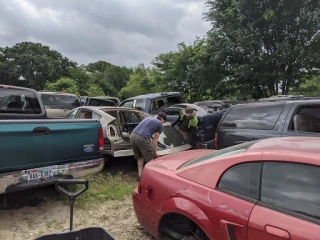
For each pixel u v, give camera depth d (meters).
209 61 13.91
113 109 6.61
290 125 4.22
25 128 3.58
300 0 11.23
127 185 5.19
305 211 1.83
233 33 12.85
